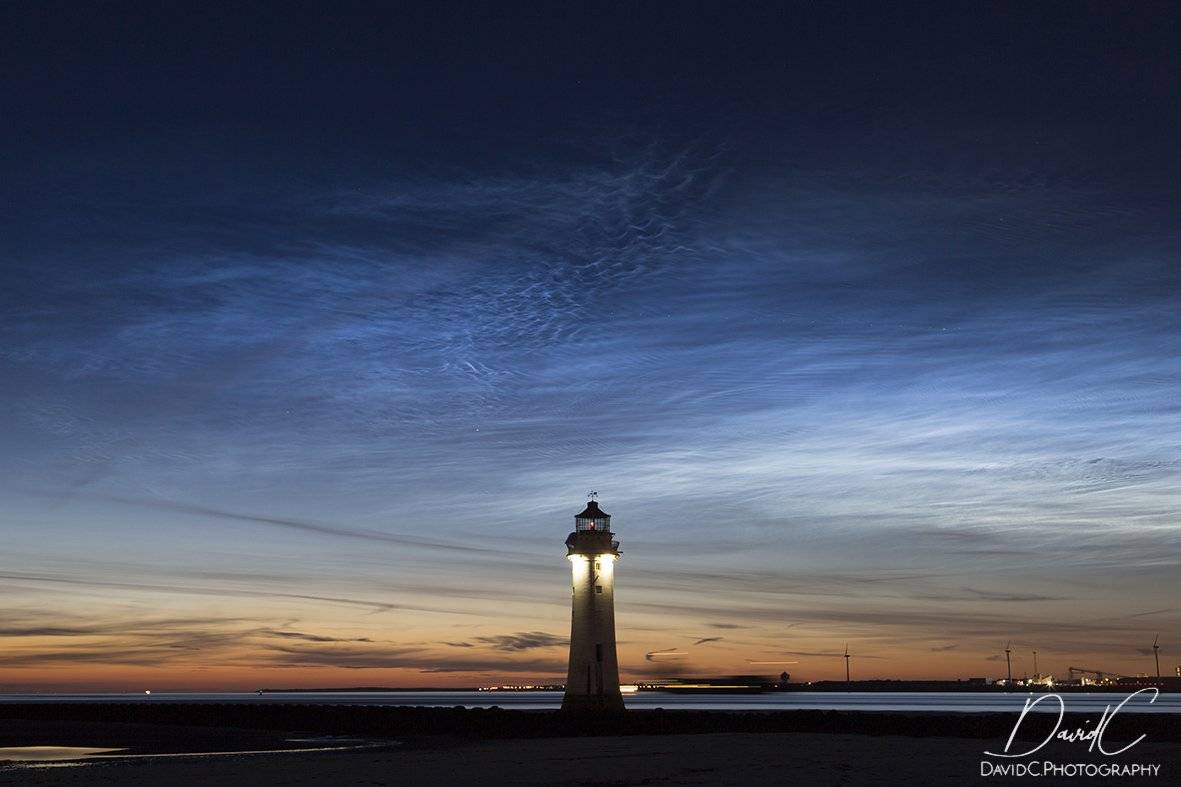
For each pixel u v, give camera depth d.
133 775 39.34
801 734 56.91
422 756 45.62
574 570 56.47
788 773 37.28
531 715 73.94
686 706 174.88
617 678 56.06
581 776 36.69
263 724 92.31
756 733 58.25
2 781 37.62
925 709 156.25
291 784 35.06
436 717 78.00
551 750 46.97
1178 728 57.12
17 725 98.12
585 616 55.88
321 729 83.50
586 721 55.06
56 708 126.06
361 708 93.69
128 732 82.88
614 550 56.62
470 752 46.81
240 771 39.91
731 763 40.59
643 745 48.94
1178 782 35.25
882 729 61.53
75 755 55.84
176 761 48.66
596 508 57.78
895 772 37.69
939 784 34.50
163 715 105.62
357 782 35.38
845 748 47.12
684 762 40.94
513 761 42.09
